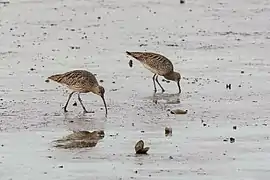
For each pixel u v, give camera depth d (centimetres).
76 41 3139
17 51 2947
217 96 2333
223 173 1678
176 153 1806
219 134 1948
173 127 2016
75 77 2208
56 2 3969
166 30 3378
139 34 3294
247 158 1770
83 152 1817
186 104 2253
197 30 3381
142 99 2314
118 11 3775
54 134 1966
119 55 2889
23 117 2112
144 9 3825
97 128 2014
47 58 2834
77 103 2269
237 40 3164
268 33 3316
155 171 1688
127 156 1786
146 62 2455
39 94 2352
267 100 2277
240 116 2114
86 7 3859
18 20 3550
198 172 1683
